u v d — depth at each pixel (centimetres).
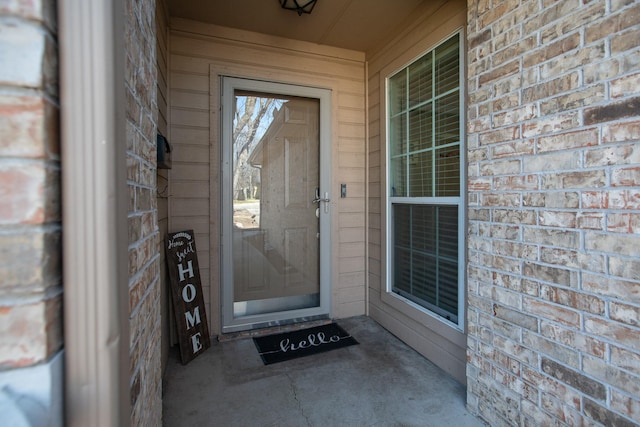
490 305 152
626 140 101
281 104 276
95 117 46
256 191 269
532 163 132
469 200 164
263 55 262
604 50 106
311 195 287
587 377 113
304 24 247
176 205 240
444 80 207
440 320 205
